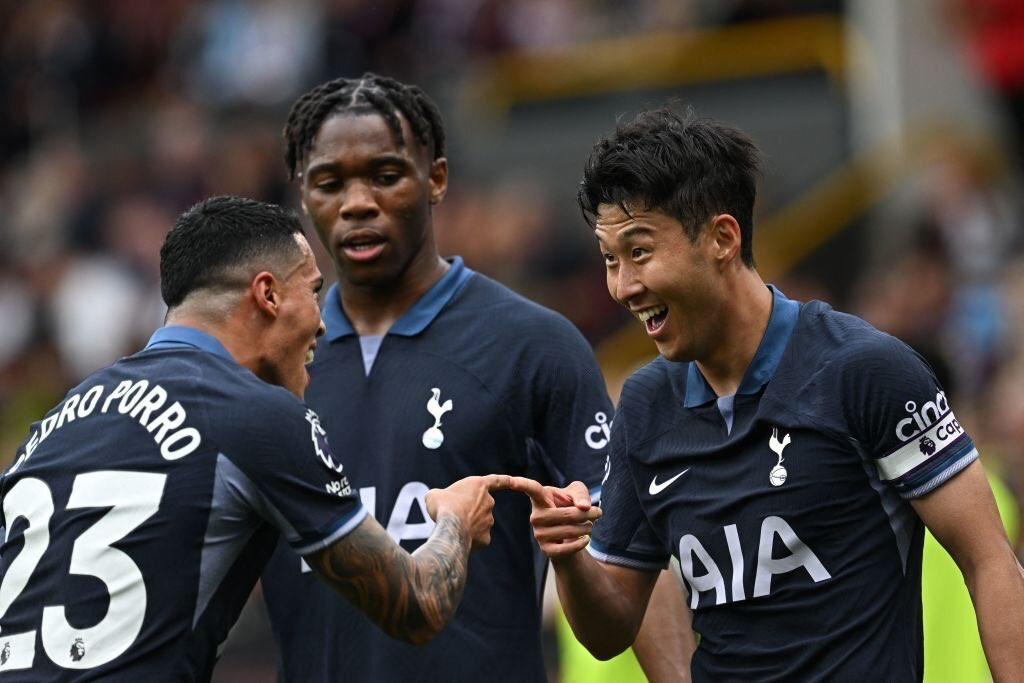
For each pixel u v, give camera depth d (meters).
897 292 23.98
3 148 38.69
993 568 8.78
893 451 8.86
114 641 8.55
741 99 31.34
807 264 28.52
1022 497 14.80
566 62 32.62
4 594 8.93
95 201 33.97
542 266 27.77
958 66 30.34
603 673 13.25
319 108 10.97
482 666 10.56
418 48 33.16
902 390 8.82
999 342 22.16
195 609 8.73
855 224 28.52
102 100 38.09
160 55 37.69
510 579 10.77
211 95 34.97
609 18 33.75
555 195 31.02
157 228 31.55
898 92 30.39
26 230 34.75
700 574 9.43
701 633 9.56
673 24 32.91
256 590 21.59
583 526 9.52
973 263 25.17
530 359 10.80
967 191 26.41
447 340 10.96
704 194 8.95
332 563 8.91
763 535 9.09
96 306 30.83
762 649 9.16
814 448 8.98
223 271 9.43
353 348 11.16
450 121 32.75
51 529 8.83
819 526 8.98
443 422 10.72
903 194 28.45
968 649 11.92
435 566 9.15
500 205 28.69
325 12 33.56
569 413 10.73
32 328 31.61
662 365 9.80
